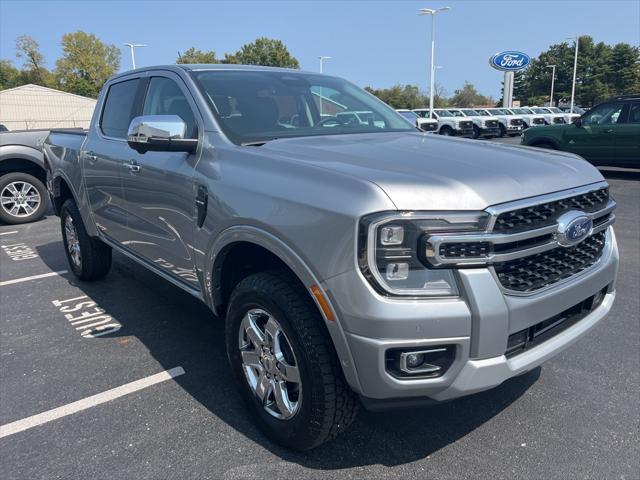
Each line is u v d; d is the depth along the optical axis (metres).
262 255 2.75
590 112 12.52
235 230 2.55
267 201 2.39
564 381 3.28
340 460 2.55
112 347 3.80
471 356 2.09
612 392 3.14
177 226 3.15
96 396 3.15
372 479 2.42
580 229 2.39
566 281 2.45
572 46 70.44
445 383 2.10
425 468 2.50
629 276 5.30
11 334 4.07
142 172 3.45
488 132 27.02
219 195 2.68
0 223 8.60
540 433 2.76
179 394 3.16
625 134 11.81
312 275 2.17
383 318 1.99
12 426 2.86
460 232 2.03
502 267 2.14
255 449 2.64
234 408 3.00
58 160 5.07
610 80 69.44
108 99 4.44
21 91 52.69
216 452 2.62
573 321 2.62
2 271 5.77
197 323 4.21
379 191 2.04
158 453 2.62
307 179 2.29
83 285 5.18
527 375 3.35
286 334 2.36
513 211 2.13
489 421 2.87
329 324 2.14
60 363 3.58
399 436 2.74
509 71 35.84
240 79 3.49
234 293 2.65
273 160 2.54
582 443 2.67
